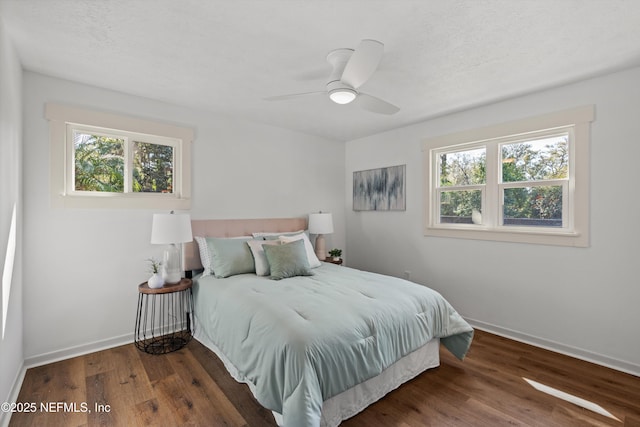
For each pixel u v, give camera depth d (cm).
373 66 180
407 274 393
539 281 282
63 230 253
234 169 357
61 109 250
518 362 251
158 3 160
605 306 246
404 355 210
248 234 362
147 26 181
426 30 183
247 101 304
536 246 284
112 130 277
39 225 242
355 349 176
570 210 269
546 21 174
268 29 183
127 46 204
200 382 219
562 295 268
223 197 347
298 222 414
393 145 409
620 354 239
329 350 165
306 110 333
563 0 156
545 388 214
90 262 265
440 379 225
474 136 322
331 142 462
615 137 240
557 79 252
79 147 266
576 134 257
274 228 386
